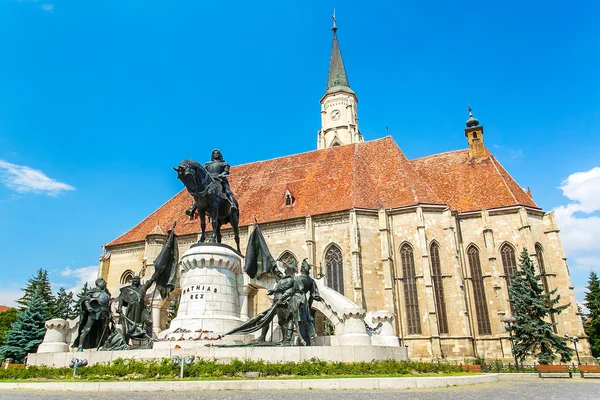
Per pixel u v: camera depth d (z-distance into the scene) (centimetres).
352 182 5241
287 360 1702
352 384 1353
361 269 4538
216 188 2292
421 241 4578
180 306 2130
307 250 4738
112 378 1543
